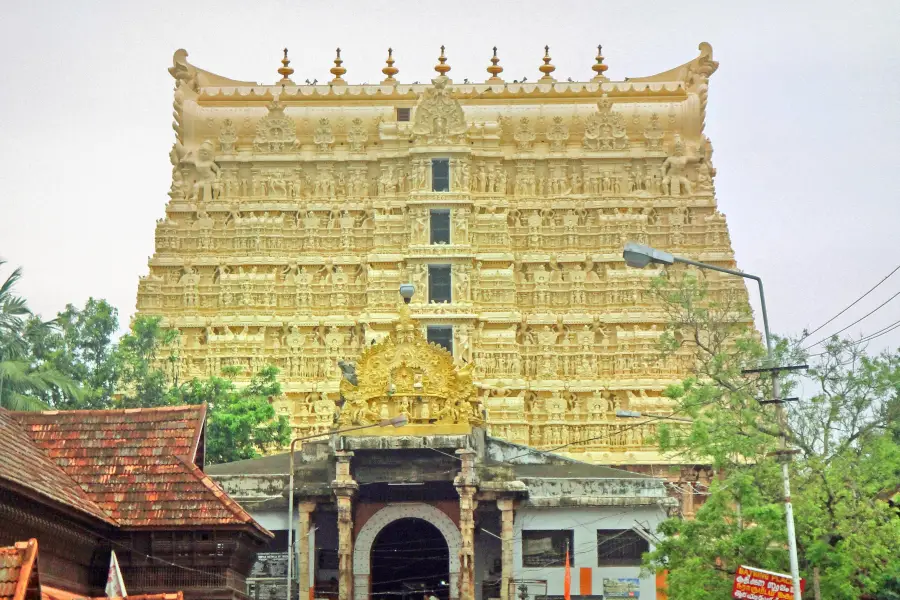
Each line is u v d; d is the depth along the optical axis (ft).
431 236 345.10
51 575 153.79
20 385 245.04
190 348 342.85
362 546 232.12
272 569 233.35
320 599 234.17
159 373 312.91
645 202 353.92
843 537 186.80
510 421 329.93
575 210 353.10
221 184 357.41
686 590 189.57
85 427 174.50
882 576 186.91
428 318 335.26
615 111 363.15
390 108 364.79
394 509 233.76
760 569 176.76
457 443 230.68
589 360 338.75
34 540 101.40
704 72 371.15
